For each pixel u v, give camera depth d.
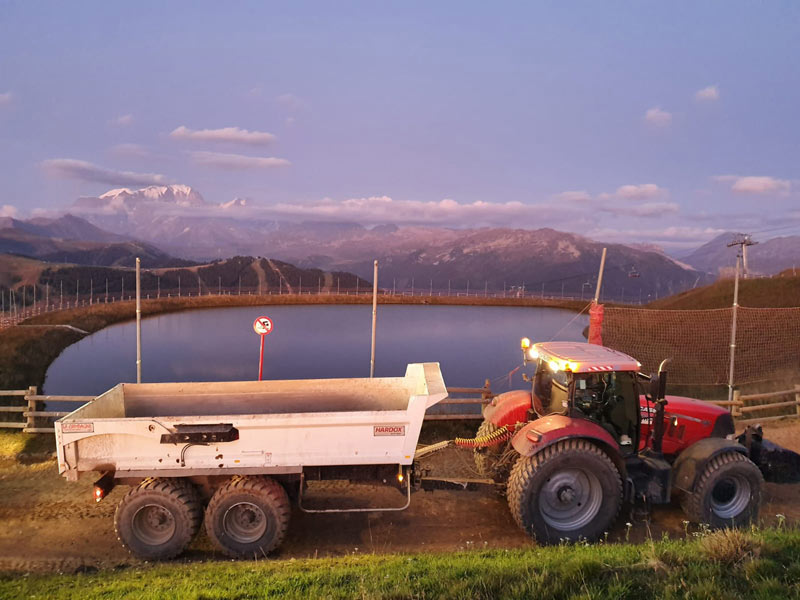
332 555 6.00
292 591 4.16
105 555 6.05
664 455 7.20
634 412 6.61
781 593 3.34
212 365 28.89
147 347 34.91
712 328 19.66
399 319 48.66
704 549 4.26
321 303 61.97
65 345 35.25
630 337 18.58
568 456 5.99
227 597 4.09
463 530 6.67
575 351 6.83
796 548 4.18
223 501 5.86
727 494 6.52
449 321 47.16
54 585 4.86
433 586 3.90
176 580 4.75
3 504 7.31
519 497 6.02
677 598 3.37
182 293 83.56
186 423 5.95
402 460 6.16
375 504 7.32
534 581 3.78
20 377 25.64
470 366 28.45
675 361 16.72
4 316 44.75
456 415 10.98
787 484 7.92
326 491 7.69
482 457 7.39
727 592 3.35
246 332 41.31
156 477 6.11
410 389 7.87
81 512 7.10
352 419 6.07
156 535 6.02
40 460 9.08
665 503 7.01
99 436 5.96
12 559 5.93
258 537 5.95
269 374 26.81
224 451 6.04
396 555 5.54
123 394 7.55
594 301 10.64
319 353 32.44
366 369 28.05
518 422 7.18
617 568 3.96
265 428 6.02
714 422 7.17
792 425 11.08
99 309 49.62
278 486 6.11
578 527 6.07
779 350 17.67
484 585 3.78
